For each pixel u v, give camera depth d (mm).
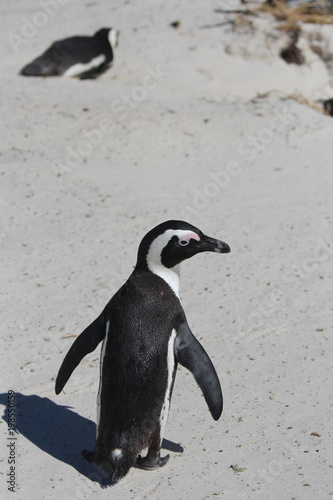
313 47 19359
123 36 19953
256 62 19047
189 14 21406
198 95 17000
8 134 13930
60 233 10883
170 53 19000
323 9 20938
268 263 10242
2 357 7934
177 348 5910
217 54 19062
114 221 11266
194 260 10422
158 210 11641
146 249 6055
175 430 6879
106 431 5797
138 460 6301
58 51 17609
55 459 6414
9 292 9305
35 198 11867
